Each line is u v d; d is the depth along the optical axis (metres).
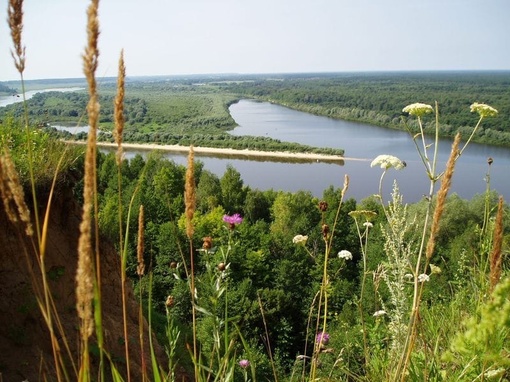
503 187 61.06
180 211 28.41
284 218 35.88
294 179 74.69
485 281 3.25
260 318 16.33
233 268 21.11
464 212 25.27
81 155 7.33
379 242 14.34
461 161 77.44
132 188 27.03
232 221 3.84
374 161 3.60
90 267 1.17
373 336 3.88
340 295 13.52
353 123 147.88
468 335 1.71
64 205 6.86
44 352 5.30
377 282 3.31
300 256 23.33
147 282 13.66
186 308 10.10
